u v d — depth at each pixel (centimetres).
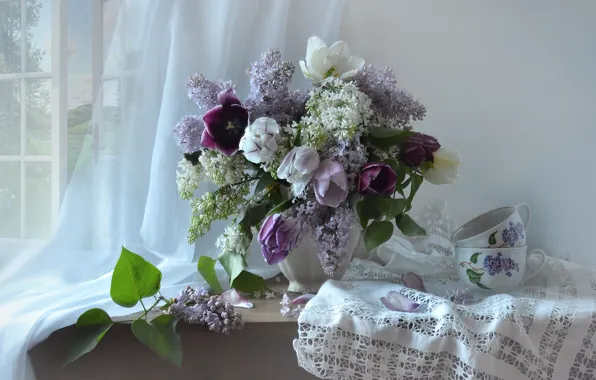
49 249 78
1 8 77
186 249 92
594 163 101
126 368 72
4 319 68
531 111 104
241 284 86
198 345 72
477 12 107
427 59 109
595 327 68
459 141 108
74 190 79
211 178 82
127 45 85
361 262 97
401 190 83
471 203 108
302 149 71
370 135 78
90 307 72
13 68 77
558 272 86
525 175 105
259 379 72
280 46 101
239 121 78
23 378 65
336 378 65
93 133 81
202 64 92
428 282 93
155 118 89
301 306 78
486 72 107
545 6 103
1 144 77
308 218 76
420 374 65
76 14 81
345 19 110
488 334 65
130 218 87
